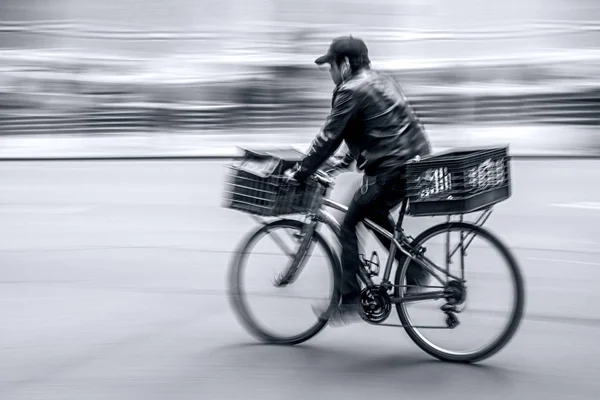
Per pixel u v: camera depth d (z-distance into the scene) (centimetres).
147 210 1079
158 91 1836
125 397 482
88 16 1856
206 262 812
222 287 724
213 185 1263
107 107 1844
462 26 1781
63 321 629
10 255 846
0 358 548
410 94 1797
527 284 733
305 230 564
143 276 760
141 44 1862
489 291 530
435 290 538
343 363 539
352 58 538
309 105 1808
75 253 852
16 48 1866
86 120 1836
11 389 495
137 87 1845
